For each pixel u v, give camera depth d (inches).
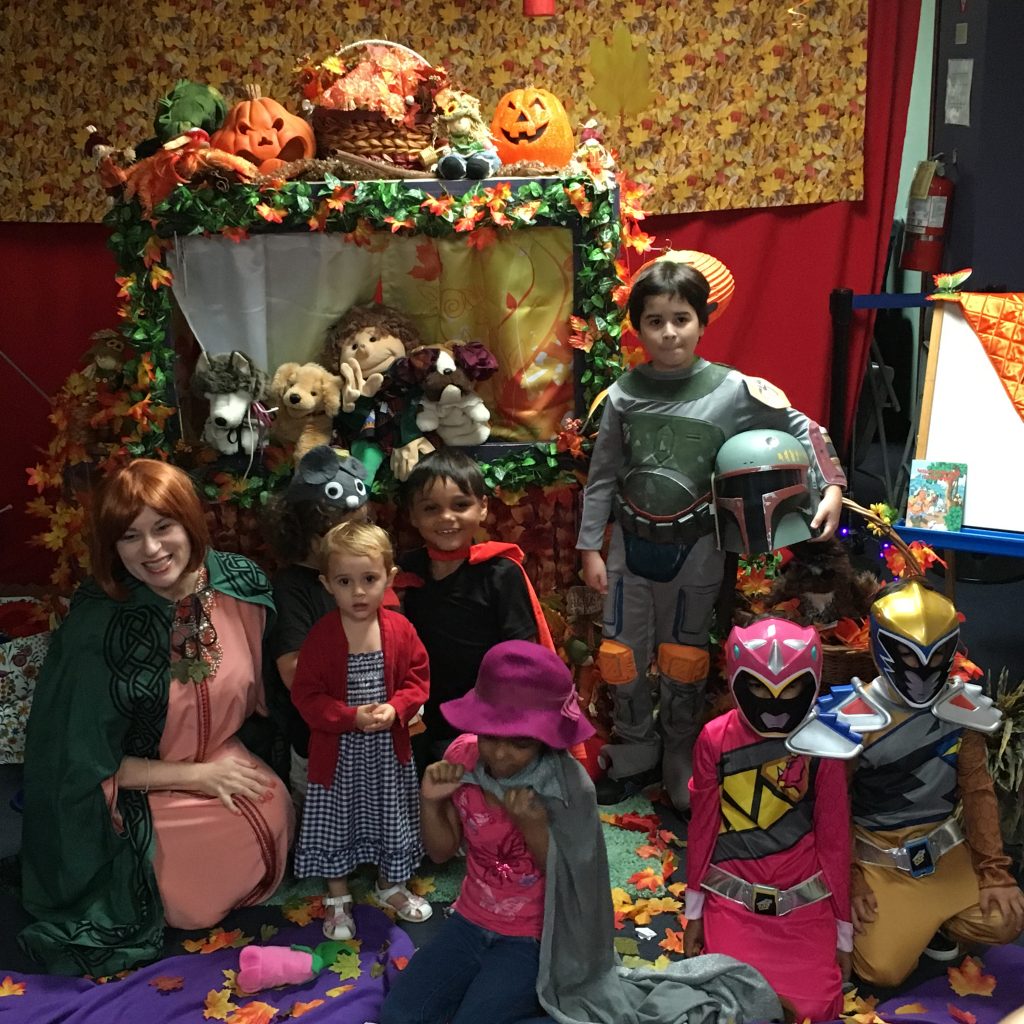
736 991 100.5
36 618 156.6
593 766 138.5
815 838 103.8
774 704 100.0
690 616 132.2
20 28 163.9
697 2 162.9
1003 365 129.3
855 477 215.2
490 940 100.7
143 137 166.9
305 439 139.3
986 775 107.4
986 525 125.7
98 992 105.3
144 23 163.0
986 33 174.4
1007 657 166.6
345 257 139.5
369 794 116.0
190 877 114.5
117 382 143.4
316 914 117.6
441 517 126.6
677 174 168.7
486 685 95.5
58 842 113.7
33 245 175.0
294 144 138.5
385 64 140.6
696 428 126.3
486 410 138.5
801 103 165.9
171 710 114.3
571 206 133.7
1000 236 182.9
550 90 165.8
